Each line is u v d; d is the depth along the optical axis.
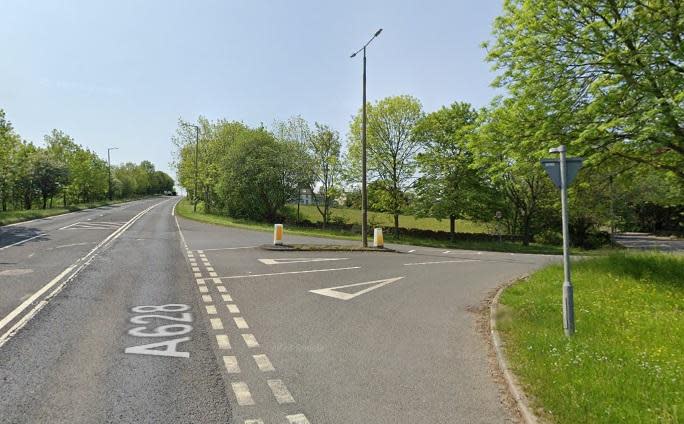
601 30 13.04
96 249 17.56
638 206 63.66
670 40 12.00
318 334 7.13
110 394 4.71
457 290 11.36
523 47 14.23
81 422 4.10
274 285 11.32
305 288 11.04
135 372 5.34
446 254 21.75
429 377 5.37
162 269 13.27
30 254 15.65
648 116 10.89
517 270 15.70
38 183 58.50
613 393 4.57
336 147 50.59
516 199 43.19
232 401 4.60
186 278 11.96
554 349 5.88
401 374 5.45
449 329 7.61
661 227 64.06
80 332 6.89
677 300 9.23
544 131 13.27
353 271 14.08
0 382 4.96
